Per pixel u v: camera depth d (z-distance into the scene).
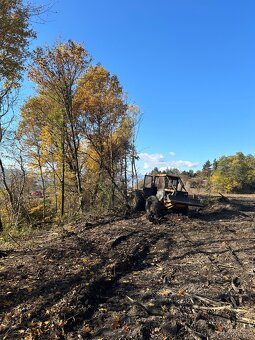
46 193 24.36
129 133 23.52
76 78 20.91
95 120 23.33
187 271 6.96
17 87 16.30
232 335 4.39
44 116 22.05
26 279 6.38
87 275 6.58
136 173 22.66
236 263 7.43
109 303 5.41
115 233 10.76
